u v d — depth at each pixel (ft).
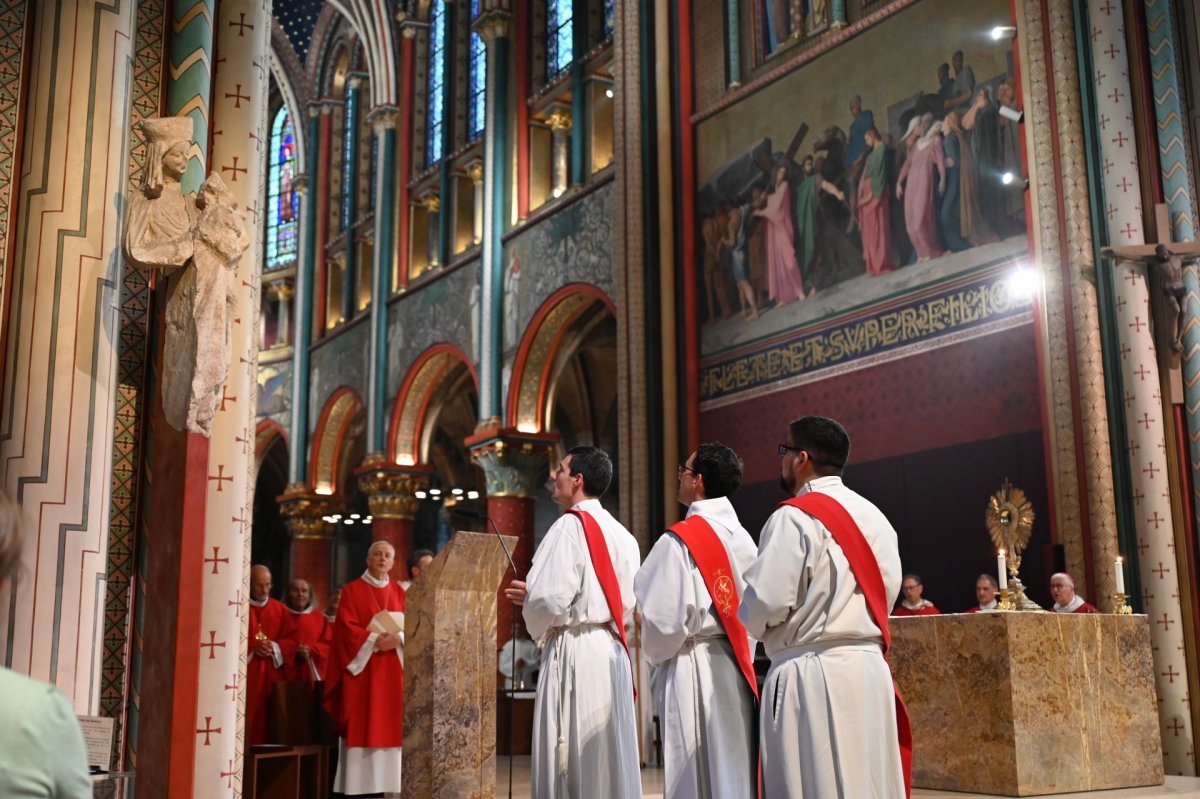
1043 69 38.65
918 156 43.29
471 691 18.13
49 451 16.75
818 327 46.52
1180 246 34.88
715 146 52.75
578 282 61.00
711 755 15.70
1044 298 37.32
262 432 95.86
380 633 29.45
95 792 13.83
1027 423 38.06
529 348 65.31
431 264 77.51
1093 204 36.81
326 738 30.83
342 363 86.43
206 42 20.85
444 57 78.18
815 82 48.21
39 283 17.16
